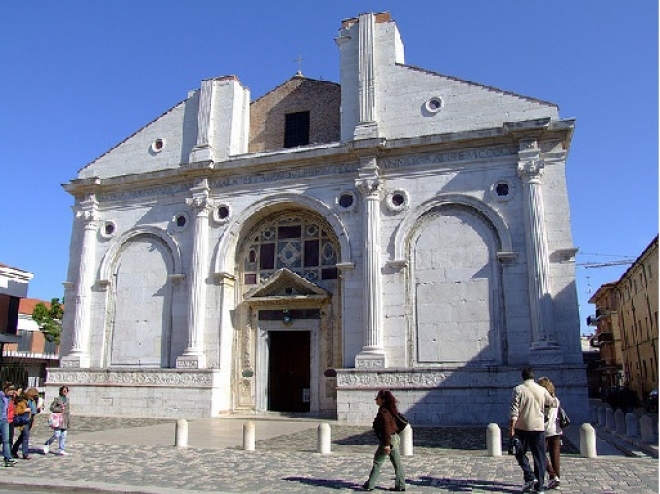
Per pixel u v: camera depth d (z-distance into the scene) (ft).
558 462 34.58
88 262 94.84
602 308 234.99
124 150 99.04
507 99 80.18
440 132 82.23
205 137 92.94
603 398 167.32
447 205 79.25
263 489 34.12
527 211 74.79
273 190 88.28
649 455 46.32
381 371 75.25
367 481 34.06
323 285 86.89
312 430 67.72
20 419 45.01
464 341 75.00
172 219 92.68
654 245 137.18
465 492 33.24
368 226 80.43
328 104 95.35
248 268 91.15
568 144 77.41
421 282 78.23
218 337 86.12
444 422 71.82
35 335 172.76
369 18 89.20
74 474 39.24
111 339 91.86
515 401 32.99
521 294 73.92
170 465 42.52
